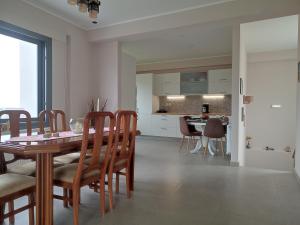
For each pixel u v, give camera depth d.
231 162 3.91
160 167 3.81
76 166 1.98
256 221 1.98
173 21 3.73
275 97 6.46
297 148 3.24
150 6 3.52
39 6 3.56
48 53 3.83
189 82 7.38
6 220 2.00
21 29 3.36
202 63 7.07
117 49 4.57
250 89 6.70
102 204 2.08
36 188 1.69
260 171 3.58
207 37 4.89
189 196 2.54
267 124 6.56
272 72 6.46
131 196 2.54
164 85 7.71
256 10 3.13
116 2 3.38
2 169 2.04
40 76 3.80
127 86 5.34
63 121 2.86
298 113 3.21
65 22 4.13
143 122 7.70
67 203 2.28
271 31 4.58
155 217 2.05
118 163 2.33
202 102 7.50
